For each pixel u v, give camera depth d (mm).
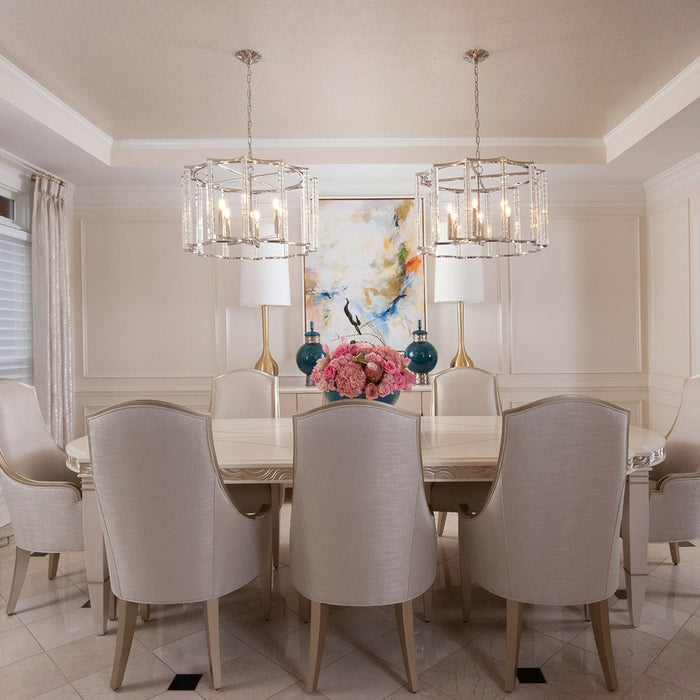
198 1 2443
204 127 3871
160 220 4770
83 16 2547
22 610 2592
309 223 2852
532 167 2674
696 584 2777
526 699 1914
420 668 2111
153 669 2123
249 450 2408
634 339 4941
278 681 2039
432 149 4160
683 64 3049
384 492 1863
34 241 4059
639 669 2076
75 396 4770
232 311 4820
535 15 2576
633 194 4887
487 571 2035
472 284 4422
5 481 2471
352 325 4773
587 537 1899
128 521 1911
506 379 4914
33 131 3412
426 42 2793
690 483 2436
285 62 2980
